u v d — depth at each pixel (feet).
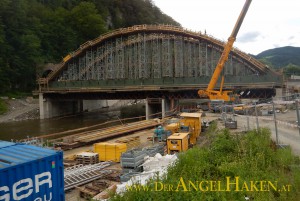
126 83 285.43
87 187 60.23
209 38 264.93
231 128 108.37
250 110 151.23
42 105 294.87
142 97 272.31
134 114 322.75
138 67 305.32
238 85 225.76
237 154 57.52
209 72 275.80
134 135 147.13
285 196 36.81
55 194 44.24
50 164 43.47
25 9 408.67
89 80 301.43
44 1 527.81
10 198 37.35
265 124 109.19
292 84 294.87
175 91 253.65
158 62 289.12
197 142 107.55
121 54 308.81
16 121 270.26
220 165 52.49
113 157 91.45
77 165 84.48
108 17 620.90
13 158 41.09
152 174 54.44
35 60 373.20
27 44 367.45
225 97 202.69
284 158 51.26
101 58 319.06
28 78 373.40
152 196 37.93
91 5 510.99
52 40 433.48
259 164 49.85
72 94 302.25
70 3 581.12
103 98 294.05
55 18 450.71
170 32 280.92
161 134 116.26
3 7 355.36
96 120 276.62
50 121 271.08
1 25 342.03
